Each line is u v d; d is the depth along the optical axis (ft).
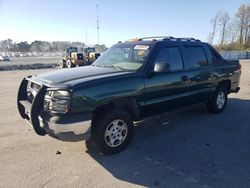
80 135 12.10
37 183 10.87
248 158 13.21
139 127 18.01
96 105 12.41
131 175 11.58
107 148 13.32
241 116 20.65
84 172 11.81
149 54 15.03
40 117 12.26
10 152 13.91
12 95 30.83
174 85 16.19
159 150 14.20
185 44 17.65
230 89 22.35
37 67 89.35
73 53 86.07
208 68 19.13
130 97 13.92
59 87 11.85
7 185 10.71
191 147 14.60
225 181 11.02
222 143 15.17
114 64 16.03
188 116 20.54
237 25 256.11
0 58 159.74
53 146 14.69
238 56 167.12
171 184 10.84
